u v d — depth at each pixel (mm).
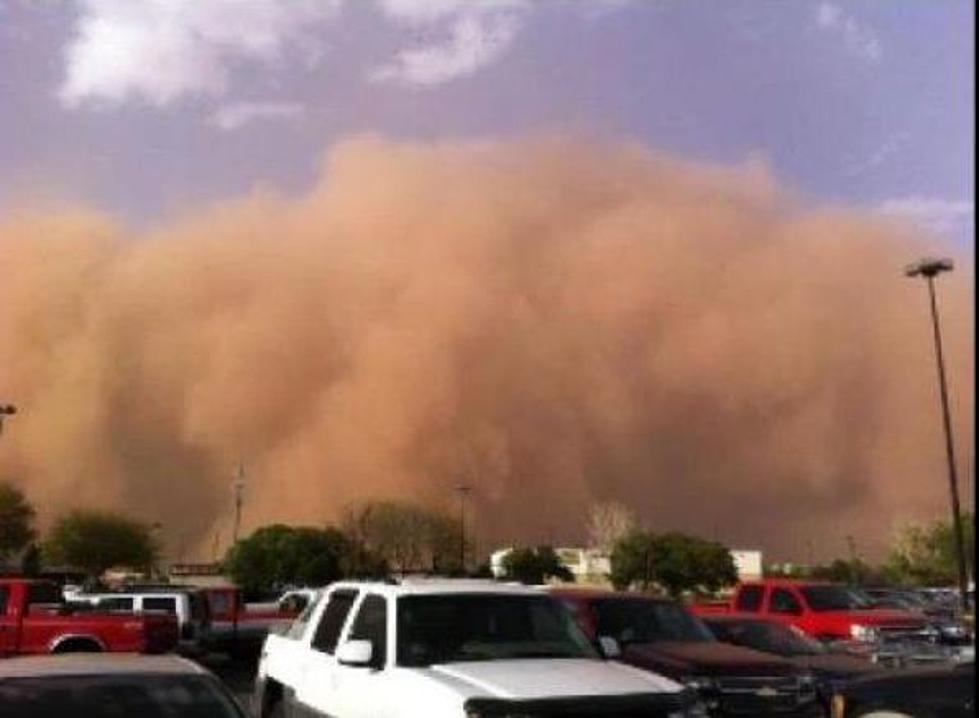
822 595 15578
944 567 52375
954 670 6367
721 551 57000
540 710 5559
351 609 7223
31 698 4656
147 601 18609
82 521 63938
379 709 6312
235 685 16078
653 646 9398
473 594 6930
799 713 8828
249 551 54562
